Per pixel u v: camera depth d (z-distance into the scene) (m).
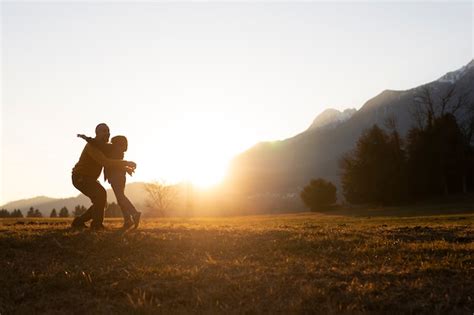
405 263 9.07
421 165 90.88
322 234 12.92
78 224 12.84
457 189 95.94
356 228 15.51
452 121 92.69
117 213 77.25
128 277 8.06
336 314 6.46
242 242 11.24
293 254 10.12
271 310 6.66
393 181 90.31
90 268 8.66
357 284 7.58
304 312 6.59
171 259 9.45
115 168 12.41
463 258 9.40
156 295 7.28
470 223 20.41
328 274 8.21
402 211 69.75
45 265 9.02
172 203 85.94
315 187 105.00
